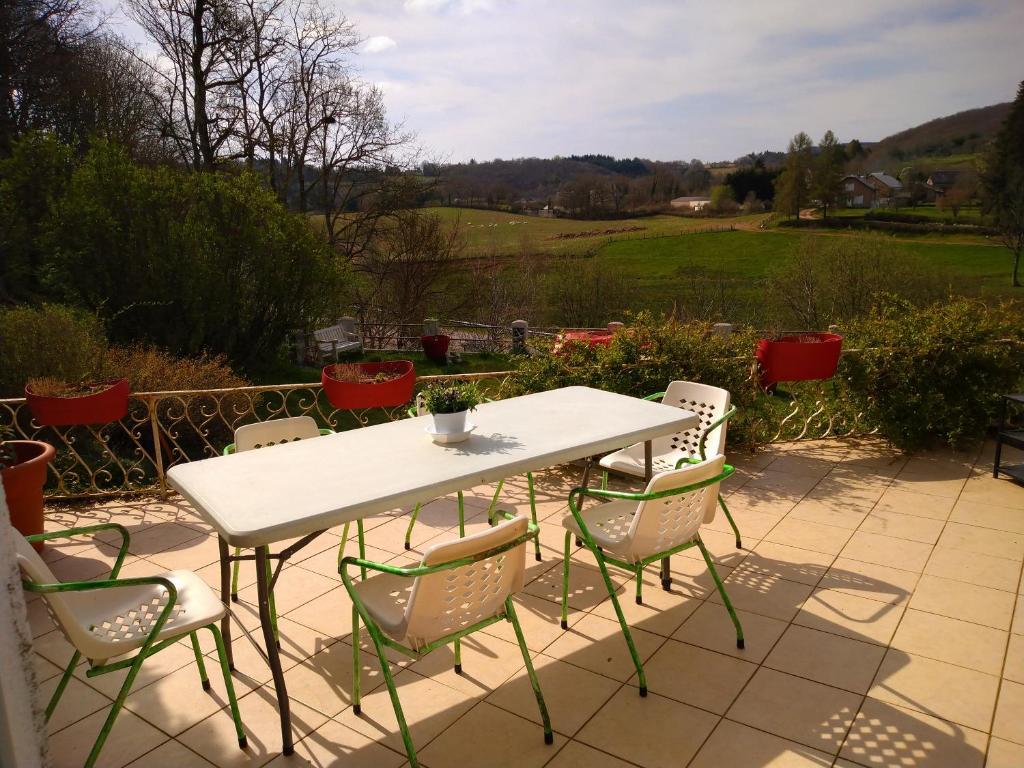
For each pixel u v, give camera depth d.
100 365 7.89
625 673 2.65
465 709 2.46
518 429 3.05
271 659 2.21
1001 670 2.61
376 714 2.45
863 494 4.40
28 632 1.50
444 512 4.26
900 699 2.46
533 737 2.31
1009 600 3.11
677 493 2.52
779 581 3.33
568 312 22.12
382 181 20.11
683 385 3.90
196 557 3.67
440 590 2.05
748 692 2.52
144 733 2.38
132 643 2.08
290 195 19.77
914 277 18.56
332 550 3.72
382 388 4.29
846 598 3.16
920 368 5.18
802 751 2.22
